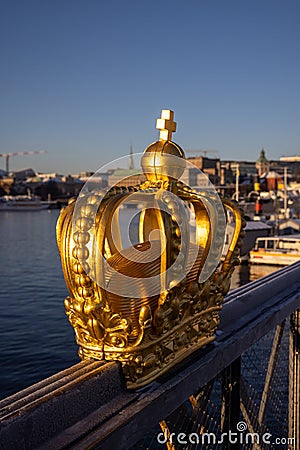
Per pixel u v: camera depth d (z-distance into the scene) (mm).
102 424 1521
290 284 3520
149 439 1991
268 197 75188
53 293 30734
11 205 157500
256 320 2637
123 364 1708
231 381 2486
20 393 1420
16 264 43969
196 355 2107
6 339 20562
